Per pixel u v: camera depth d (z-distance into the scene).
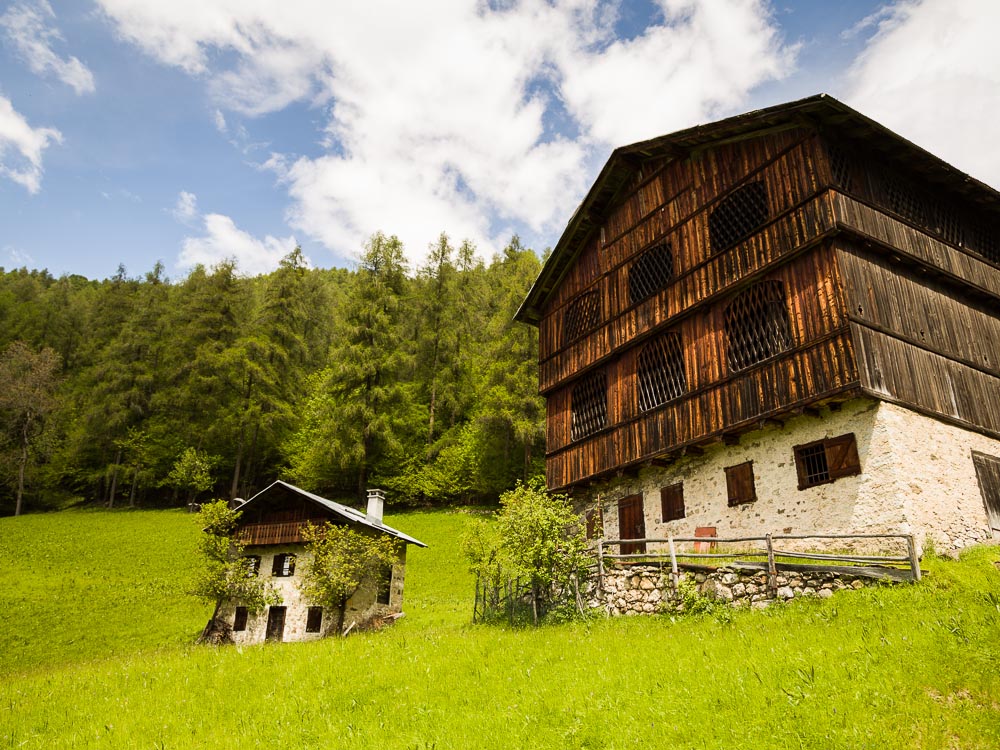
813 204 17.28
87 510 60.25
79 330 81.44
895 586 13.03
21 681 18.75
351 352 57.34
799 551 16.39
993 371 18.77
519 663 13.51
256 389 59.88
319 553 29.48
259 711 12.77
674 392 20.58
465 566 40.25
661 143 21.80
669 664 11.73
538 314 28.58
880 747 8.21
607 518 23.05
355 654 16.19
